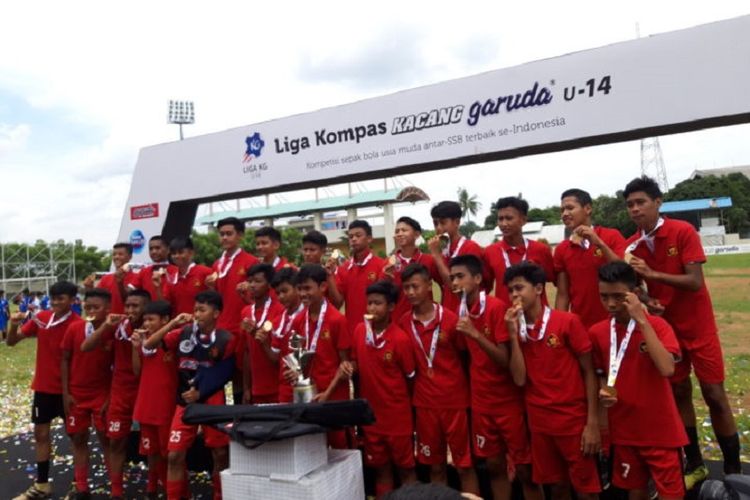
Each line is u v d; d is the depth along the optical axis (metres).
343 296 4.91
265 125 5.79
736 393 7.04
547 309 3.44
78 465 4.86
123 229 6.90
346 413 3.00
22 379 10.93
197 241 27.62
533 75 4.36
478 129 4.62
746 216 43.75
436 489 1.11
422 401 3.80
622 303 3.12
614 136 4.19
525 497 3.69
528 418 3.49
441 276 4.33
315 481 2.98
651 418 3.09
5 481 5.52
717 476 4.30
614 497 3.83
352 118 5.25
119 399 4.72
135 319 4.72
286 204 34.44
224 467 4.34
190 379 4.22
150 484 4.72
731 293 17.80
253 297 4.58
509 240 4.21
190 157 6.33
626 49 4.00
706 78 3.75
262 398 4.43
